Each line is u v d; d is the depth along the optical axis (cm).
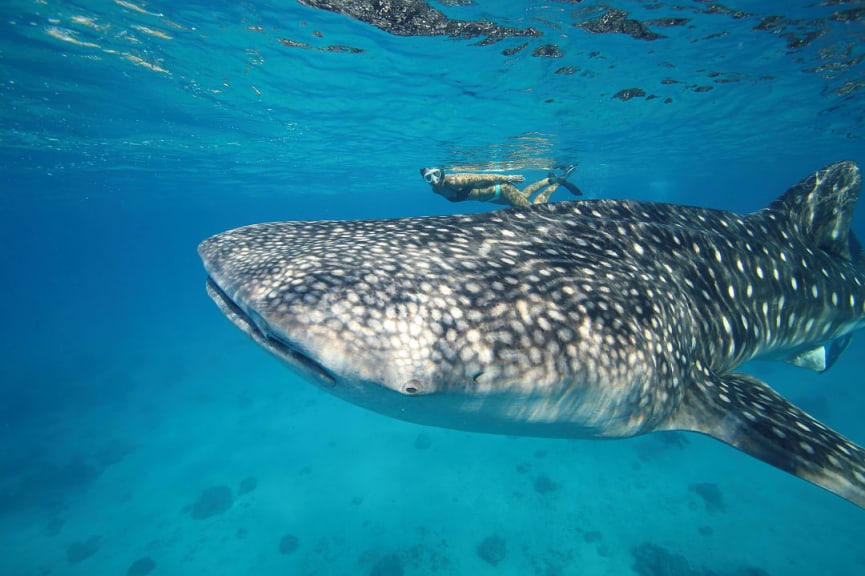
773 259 412
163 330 4719
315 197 5122
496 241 293
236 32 1001
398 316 208
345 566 1186
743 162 3406
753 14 910
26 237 10494
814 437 264
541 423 249
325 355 195
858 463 248
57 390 2778
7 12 909
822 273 452
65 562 1317
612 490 1378
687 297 324
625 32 966
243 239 292
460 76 1211
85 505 1575
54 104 1448
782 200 462
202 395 2491
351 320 202
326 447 1747
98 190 3575
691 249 358
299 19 941
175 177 3102
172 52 1103
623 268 299
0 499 1593
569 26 936
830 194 477
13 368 3556
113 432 2162
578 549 1177
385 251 258
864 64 1210
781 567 1085
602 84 1280
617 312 260
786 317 414
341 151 2233
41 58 1122
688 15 903
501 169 2564
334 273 224
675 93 1391
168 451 1895
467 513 1319
